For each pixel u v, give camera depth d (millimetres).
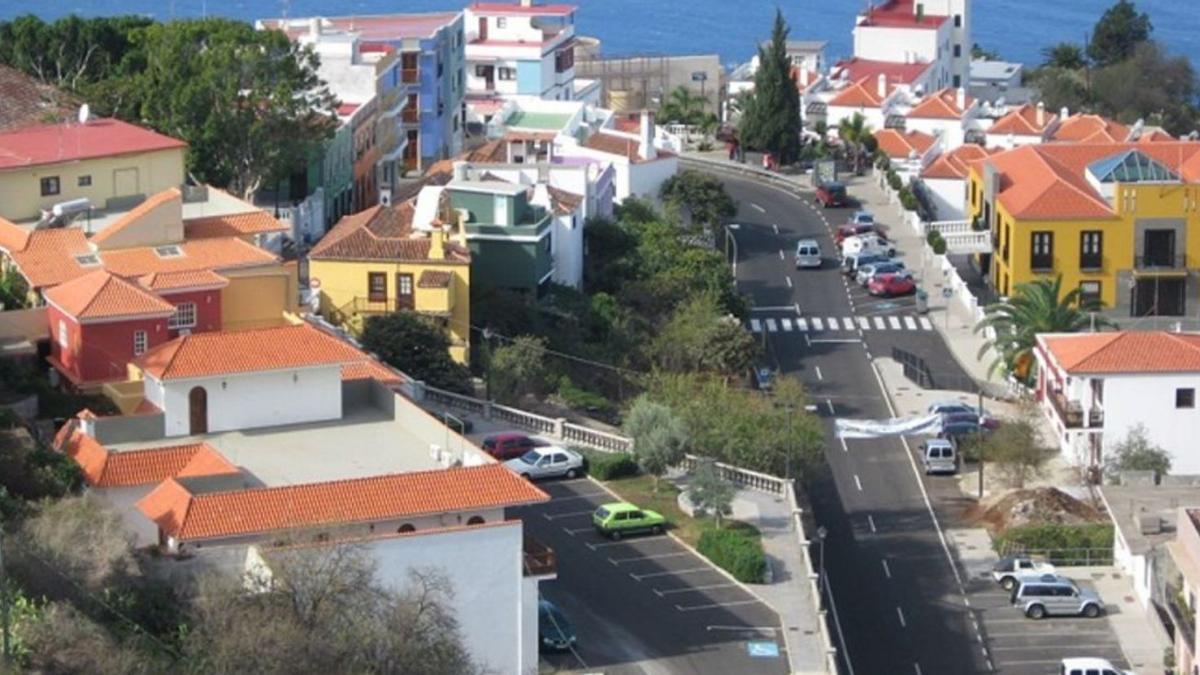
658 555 132750
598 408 161125
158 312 135250
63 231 145875
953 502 154750
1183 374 158750
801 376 182125
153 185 159250
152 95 183875
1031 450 157250
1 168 153375
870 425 166250
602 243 191750
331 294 164750
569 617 124875
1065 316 177125
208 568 110938
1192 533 123562
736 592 128625
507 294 173500
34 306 139500
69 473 116375
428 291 163875
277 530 110812
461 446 123125
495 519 115562
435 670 107000
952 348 189375
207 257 145000
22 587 104562
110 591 107250
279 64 185875
